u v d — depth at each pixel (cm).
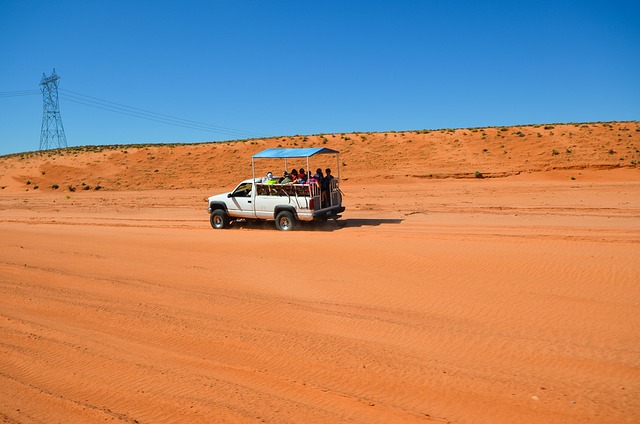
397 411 652
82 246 1869
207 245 1748
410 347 855
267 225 2244
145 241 1895
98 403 713
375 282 1231
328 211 2100
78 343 941
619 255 1312
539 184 4356
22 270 1530
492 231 1891
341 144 7025
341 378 755
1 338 984
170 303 1150
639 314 939
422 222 2272
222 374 788
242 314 1056
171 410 683
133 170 6756
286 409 671
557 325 916
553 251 1395
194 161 6931
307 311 1056
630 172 4991
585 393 673
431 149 6494
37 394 749
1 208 4128
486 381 721
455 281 1202
